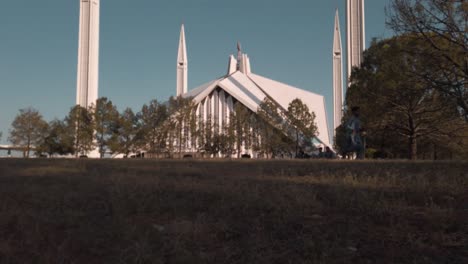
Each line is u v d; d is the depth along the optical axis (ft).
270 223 15.42
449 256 12.03
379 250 12.65
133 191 21.15
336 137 152.25
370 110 97.91
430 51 59.00
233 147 166.40
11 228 15.66
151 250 13.05
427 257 12.02
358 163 38.14
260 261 12.10
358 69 109.91
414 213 15.97
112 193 20.71
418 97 88.33
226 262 12.18
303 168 33.53
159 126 153.07
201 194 20.63
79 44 209.87
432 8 55.36
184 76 301.63
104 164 44.75
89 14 211.00
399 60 68.03
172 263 12.27
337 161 43.96
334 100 263.08
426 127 101.50
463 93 60.34
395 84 82.89
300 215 16.15
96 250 13.30
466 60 55.88
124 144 152.05
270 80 269.03
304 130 144.25
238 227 15.11
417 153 140.05
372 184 22.18
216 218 16.25
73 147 151.64
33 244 13.84
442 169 29.68
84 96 207.82
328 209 17.08
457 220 14.82
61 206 18.94
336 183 22.89
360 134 56.03
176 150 178.81
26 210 17.93
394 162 39.29
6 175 30.91
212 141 165.89
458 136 101.04
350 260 12.05
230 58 294.46
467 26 54.03
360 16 210.59
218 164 42.93
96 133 151.23
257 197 18.63
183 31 303.89
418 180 22.03
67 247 13.53
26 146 160.15
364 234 13.97
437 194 19.15
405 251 12.48
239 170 33.78
